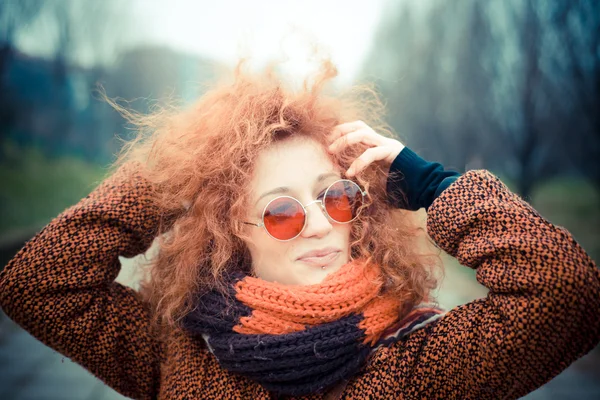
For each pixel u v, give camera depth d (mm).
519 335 1026
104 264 1296
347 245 1298
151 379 1373
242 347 1153
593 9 6090
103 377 1332
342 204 1257
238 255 1325
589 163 7918
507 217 1105
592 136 7238
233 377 1248
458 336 1134
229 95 1370
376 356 1198
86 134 14773
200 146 1319
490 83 9695
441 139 12656
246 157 1245
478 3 9445
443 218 1175
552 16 6734
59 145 13664
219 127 1314
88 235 1267
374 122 1668
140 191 1328
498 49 9164
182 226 1337
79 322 1260
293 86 1401
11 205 10148
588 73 6383
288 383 1182
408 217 1484
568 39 6441
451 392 1137
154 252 1494
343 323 1158
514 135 8773
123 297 1370
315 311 1140
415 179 1326
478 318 1122
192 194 1333
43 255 1242
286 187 1238
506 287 1062
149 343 1362
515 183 9727
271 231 1217
